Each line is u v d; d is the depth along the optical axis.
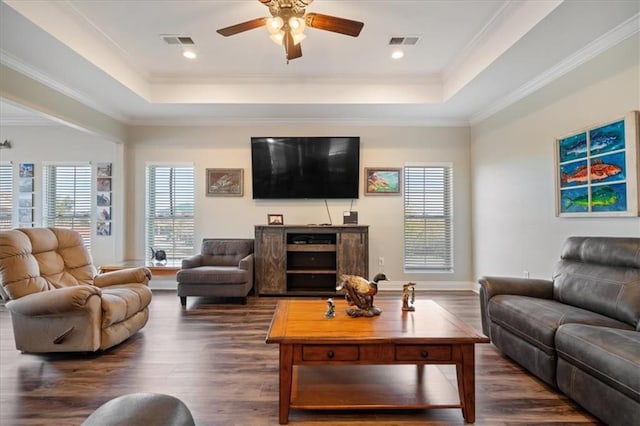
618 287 2.25
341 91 4.40
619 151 2.64
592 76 2.92
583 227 3.03
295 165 5.12
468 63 3.71
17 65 3.24
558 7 2.37
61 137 5.31
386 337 1.88
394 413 1.95
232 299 4.59
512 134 4.11
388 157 5.24
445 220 5.29
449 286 5.20
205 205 5.23
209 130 5.23
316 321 2.16
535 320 2.29
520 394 2.14
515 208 4.06
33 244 2.91
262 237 4.79
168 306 4.22
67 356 2.72
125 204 5.20
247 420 1.88
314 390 2.10
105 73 3.50
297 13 2.45
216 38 3.38
